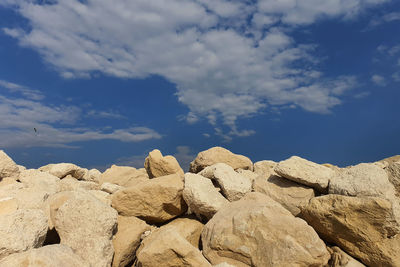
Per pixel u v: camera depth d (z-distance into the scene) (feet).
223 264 7.24
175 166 14.06
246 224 8.34
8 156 13.89
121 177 16.99
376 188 9.34
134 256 9.70
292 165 10.98
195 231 10.17
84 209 8.84
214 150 15.75
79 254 8.20
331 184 10.27
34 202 10.84
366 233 8.50
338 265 8.60
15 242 7.76
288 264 7.49
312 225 9.48
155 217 10.73
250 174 14.73
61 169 16.07
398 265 8.11
